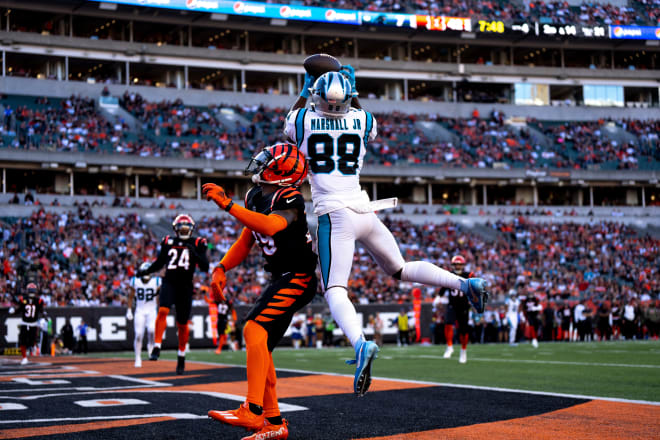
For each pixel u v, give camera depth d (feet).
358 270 106.63
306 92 17.78
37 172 124.57
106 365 43.04
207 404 20.48
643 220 143.54
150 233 110.63
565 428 15.75
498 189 152.15
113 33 146.00
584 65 176.55
